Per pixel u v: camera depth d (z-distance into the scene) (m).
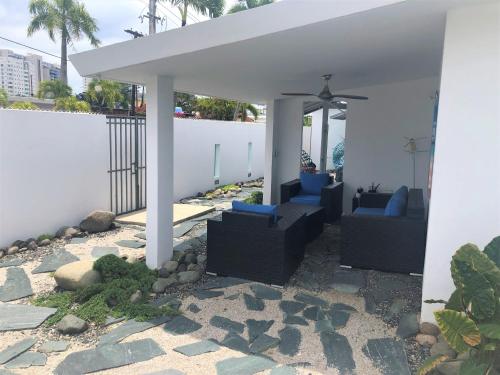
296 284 4.72
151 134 5.05
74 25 23.31
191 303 4.23
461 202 3.39
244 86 6.68
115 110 21.25
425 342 3.41
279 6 3.40
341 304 4.21
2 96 21.33
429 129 7.65
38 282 4.81
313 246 6.30
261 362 3.16
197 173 11.06
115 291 4.26
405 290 4.53
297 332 3.64
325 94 6.32
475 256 2.73
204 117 20.81
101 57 4.54
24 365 3.12
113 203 8.03
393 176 8.06
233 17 3.62
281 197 7.93
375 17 3.24
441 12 3.24
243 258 4.80
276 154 9.43
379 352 3.31
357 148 8.29
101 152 7.62
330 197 7.34
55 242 6.40
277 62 4.73
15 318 3.85
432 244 3.52
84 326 3.67
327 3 3.20
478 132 3.27
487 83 3.20
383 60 5.18
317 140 17.39
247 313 4.01
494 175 3.28
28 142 6.15
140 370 3.07
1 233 5.82
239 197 10.95
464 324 2.54
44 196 6.47
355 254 5.20
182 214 8.20
